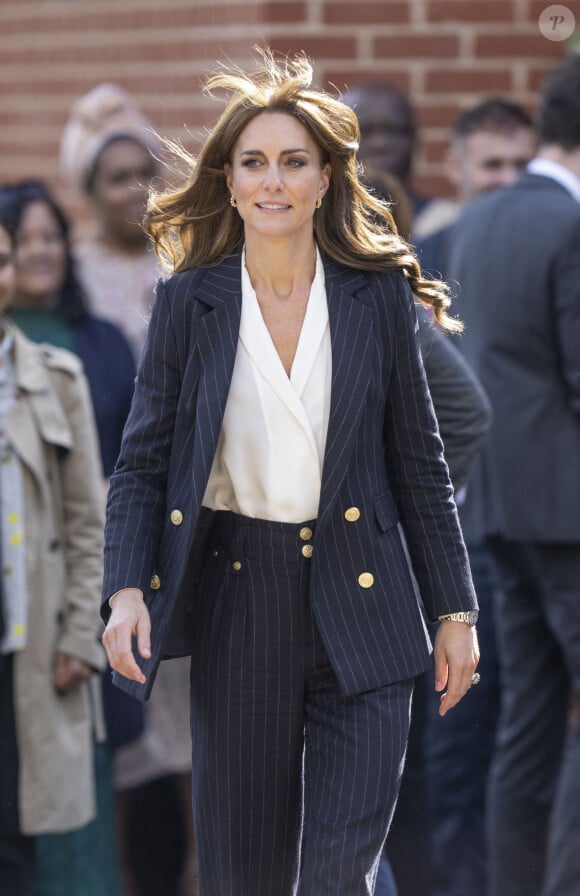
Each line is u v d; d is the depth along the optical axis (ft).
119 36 75.56
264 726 37.99
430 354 44.19
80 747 52.03
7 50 79.87
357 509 37.09
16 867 51.52
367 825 36.91
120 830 64.75
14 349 51.34
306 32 70.64
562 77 56.95
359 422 36.76
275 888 39.27
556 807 55.62
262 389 36.86
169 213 38.45
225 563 37.68
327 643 36.94
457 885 60.54
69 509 52.21
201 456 36.45
